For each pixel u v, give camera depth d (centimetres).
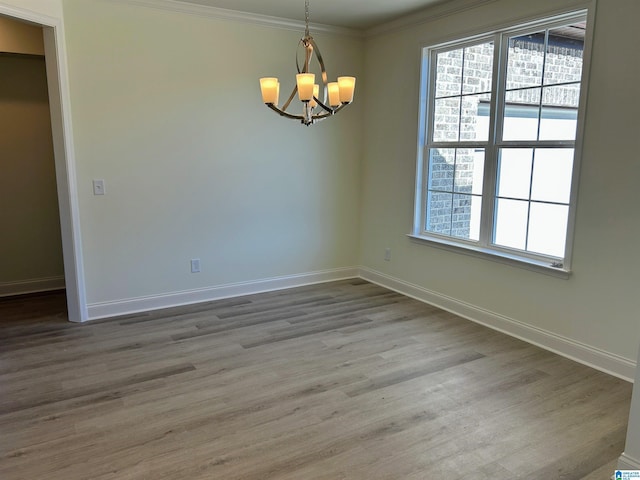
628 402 275
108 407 267
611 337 310
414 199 461
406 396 281
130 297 424
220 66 432
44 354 337
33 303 451
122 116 397
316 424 251
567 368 318
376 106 499
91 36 377
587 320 322
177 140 423
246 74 446
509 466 218
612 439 239
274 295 479
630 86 285
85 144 386
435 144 441
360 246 546
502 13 359
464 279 417
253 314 423
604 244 307
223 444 234
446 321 408
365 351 345
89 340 362
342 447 232
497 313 389
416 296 472
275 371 313
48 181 486
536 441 238
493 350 348
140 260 423
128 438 238
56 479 208
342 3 400
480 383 297
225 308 438
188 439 238
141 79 400
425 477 210
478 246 405
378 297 475
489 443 236
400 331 385
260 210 477
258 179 470
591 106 306
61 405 269
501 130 378
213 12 418
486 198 393
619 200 297
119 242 412
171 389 288
